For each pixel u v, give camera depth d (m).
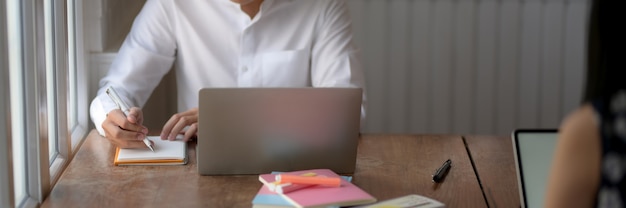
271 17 2.14
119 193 1.48
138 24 2.15
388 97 3.00
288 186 1.38
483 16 2.89
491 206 1.43
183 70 2.18
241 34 2.14
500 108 3.01
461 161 1.72
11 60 1.37
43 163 1.44
